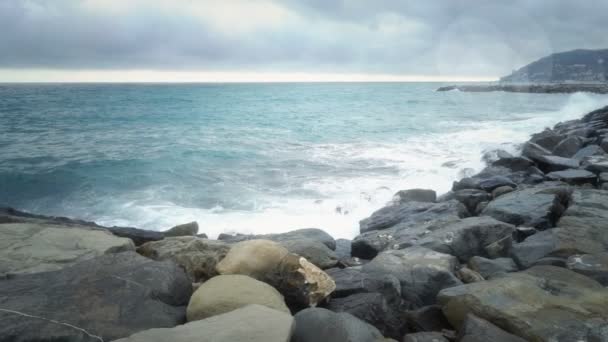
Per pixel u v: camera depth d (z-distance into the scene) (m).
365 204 9.77
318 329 3.09
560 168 10.66
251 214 9.36
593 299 3.60
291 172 13.15
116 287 3.49
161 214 9.61
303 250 5.51
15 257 4.46
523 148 13.48
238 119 29.02
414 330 3.87
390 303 4.20
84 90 76.06
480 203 8.30
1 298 3.28
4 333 2.84
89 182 12.33
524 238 6.17
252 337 2.72
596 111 20.12
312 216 9.18
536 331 3.15
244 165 14.13
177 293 3.70
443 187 11.08
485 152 14.45
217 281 3.62
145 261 3.95
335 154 15.83
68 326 2.97
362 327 3.19
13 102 42.28
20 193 11.68
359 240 6.67
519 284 3.78
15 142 18.95
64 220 8.46
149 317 3.21
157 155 15.74
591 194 7.04
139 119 28.44
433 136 19.70
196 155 15.75
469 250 5.81
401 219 7.81
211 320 2.92
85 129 23.47
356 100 51.09
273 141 19.23
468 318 3.26
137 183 12.19
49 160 14.93
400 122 25.75
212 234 8.49
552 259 4.80
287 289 4.02
